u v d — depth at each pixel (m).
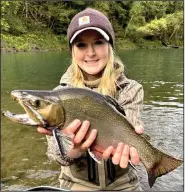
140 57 6.05
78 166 0.67
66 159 0.61
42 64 5.00
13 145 1.47
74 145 0.51
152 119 1.87
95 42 0.66
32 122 0.50
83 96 0.50
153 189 1.08
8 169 1.23
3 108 2.16
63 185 0.69
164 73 3.85
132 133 0.51
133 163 0.50
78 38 0.66
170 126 1.74
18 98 0.50
